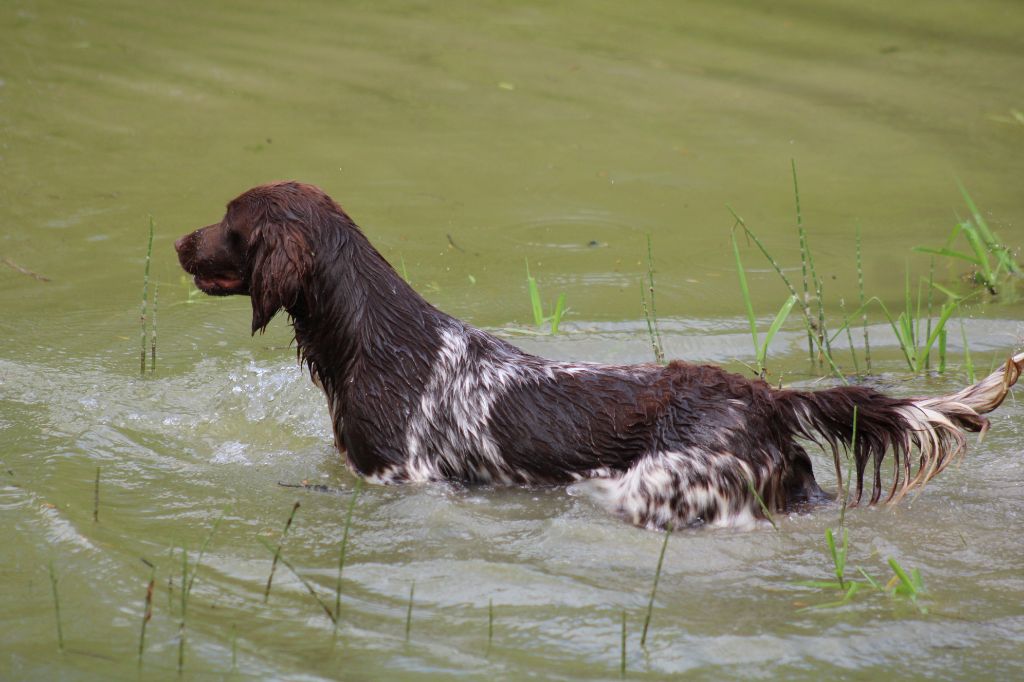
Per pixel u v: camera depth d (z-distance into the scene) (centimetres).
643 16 2514
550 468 931
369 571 818
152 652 712
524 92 2109
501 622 752
